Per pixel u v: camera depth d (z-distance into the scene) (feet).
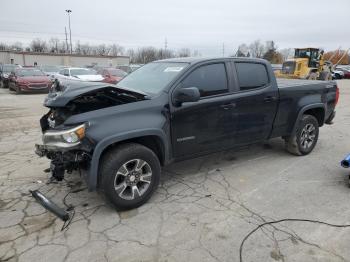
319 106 17.79
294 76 75.20
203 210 11.80
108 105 11.99
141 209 11.93
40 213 11.65
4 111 34.40
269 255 9.23
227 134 14.35
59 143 10.83
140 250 9.52
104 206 12.18
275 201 12.48
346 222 10.95
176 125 12.65
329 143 20.85
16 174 15.34
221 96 13.83
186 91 11.88
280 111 16.24
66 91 11.34
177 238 10.08
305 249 9.48
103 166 11.10
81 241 9.96
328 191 13.38
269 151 18.75
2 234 10.35
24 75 57.36
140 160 11.69
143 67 15.99
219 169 15.89
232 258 9.11
